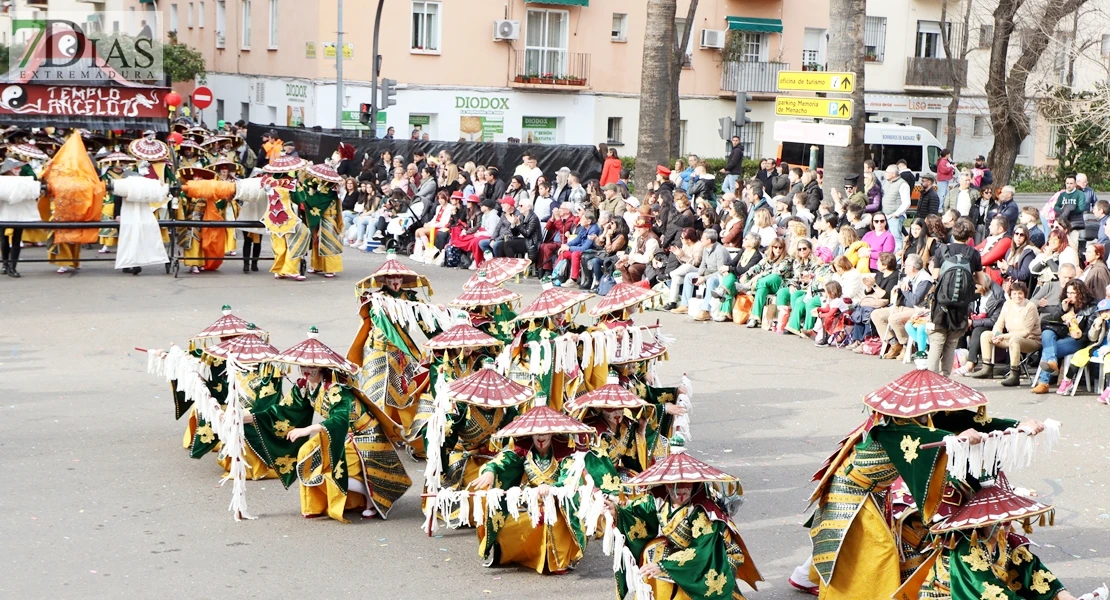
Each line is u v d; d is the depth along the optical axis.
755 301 16.75
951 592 6.07
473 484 7.70
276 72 41.22
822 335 15.66
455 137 39.66
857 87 21.41
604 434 8.05
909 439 6.45
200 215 19.92
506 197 21.33
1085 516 9.16
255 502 9.19
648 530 6.77
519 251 20.91
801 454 10.73
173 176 20.61
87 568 7.72
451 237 22.08
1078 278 13.11
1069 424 11.74
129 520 8.67
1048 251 14.80
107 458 10.14
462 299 10.28
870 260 16.53
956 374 13.90
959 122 48.66
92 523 8.58
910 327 14.44
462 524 8.44
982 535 6.05
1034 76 39.38
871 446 6.64
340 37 34.34
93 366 13.46
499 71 40.09
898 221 19.33
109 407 11.77
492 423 8.33
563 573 7.84
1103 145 43.25
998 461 6.27
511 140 34.22
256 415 8.91
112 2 44.31
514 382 8.35
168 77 29.33
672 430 8.84
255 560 7.97
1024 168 46.81
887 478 6.62
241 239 24.72
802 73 21.00
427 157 26.98
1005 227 15.33
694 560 6.44
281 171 19.28
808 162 29.64
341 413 8.73
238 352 9.20
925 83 47.66
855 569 6.68
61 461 10.01
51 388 12.46
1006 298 13.94
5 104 22.92
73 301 17.12
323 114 38.06
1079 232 20.45
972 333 13.88
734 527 6.58
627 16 42.03
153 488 9.41
